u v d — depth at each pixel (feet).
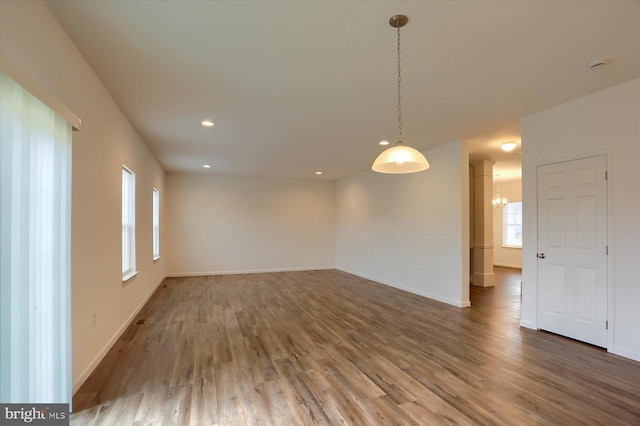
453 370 8.99
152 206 18.51
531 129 12.49
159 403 7.28
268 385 8.15
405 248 20.12
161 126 13.61
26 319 5.11
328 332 12.30
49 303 5.77
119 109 11.39
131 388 7.95
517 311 15.20
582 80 9.61
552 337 11.57
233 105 11.36
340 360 9.70
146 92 10.15
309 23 6.79
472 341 11.29
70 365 6.52
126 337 11.64
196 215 25.91
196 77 9.22
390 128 14.14
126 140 12.40
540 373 8.78
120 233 11.51
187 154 18.97
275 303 16.81
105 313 9.88
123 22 6.69
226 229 26.71
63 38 6.94
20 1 5.37
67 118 6.23
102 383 8.18
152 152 18.28
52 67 6.48
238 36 7.25
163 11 6.34
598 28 7.02
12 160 4.73
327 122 13.25
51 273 5.82
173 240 25.29
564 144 11.42
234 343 11.12
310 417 6.77
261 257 27.76
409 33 7.17
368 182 24.52
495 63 8.56
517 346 10.75
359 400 7.45
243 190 27.30
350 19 6.66
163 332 12.25
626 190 9.84
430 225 17.99
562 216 11.57
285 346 10.84
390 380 8.42
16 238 4.87
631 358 9.66
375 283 22.54
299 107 11.59
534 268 12.51
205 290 20.04
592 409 7.05
